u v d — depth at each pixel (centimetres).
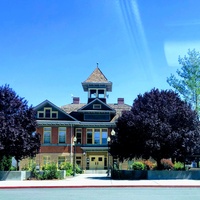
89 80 5556
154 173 3030
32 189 2083
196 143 3033
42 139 4875
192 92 4697
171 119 3122
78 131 5047
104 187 2209
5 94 3169
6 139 2931
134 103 3375
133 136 3097
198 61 4725
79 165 4919
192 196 1598
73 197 1555
